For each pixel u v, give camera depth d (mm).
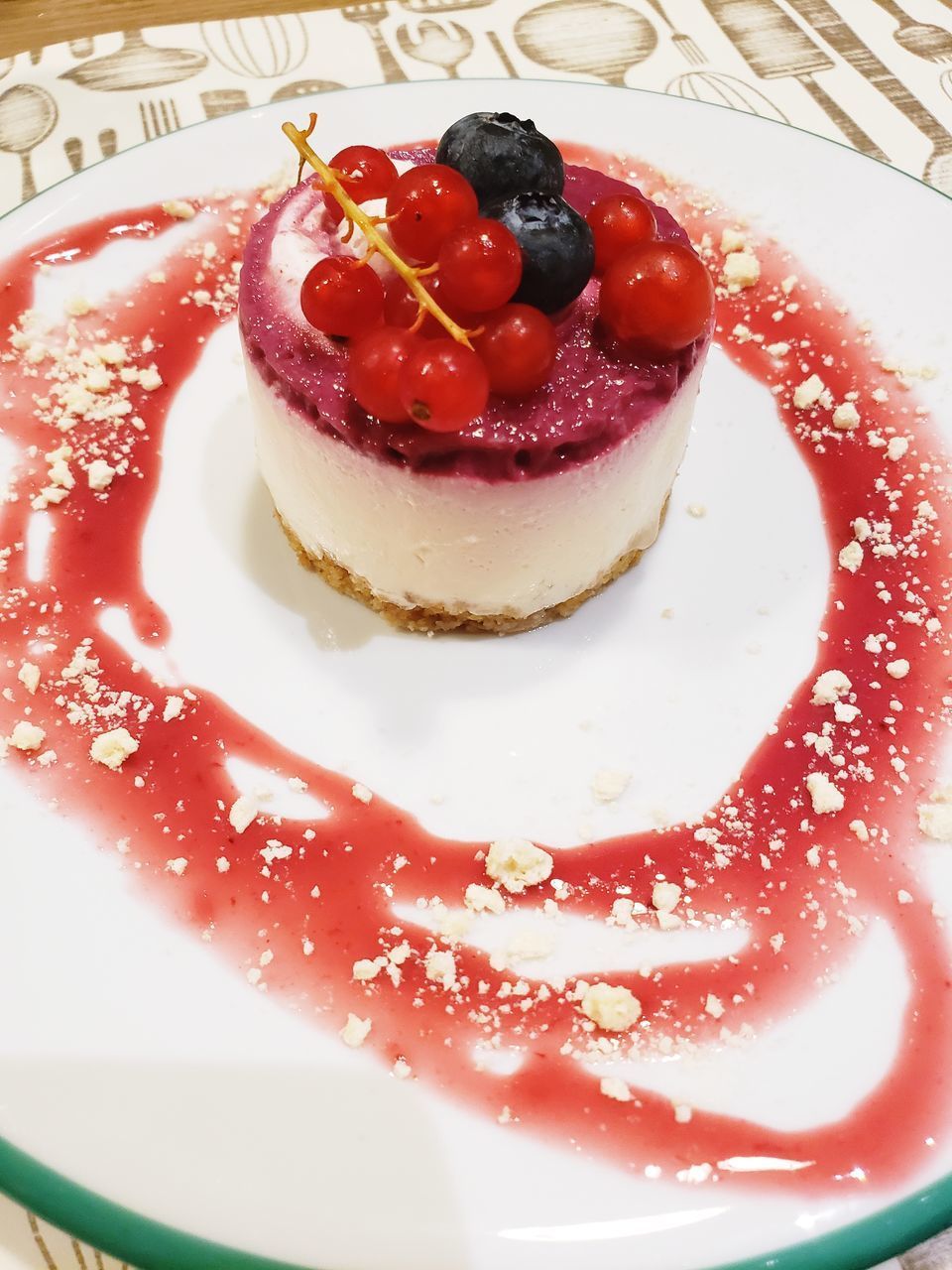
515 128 129
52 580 155
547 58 239
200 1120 106
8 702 141
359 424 130
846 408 174
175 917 123
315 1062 112
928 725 142
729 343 187
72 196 193
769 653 151
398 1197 102
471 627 155
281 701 146
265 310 138
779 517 166
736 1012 117
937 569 158
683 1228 100
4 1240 106
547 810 136
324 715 144
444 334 119
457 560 142
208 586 157
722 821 135
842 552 160
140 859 128
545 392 128
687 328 126
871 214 197
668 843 133
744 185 203
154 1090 108
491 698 147
